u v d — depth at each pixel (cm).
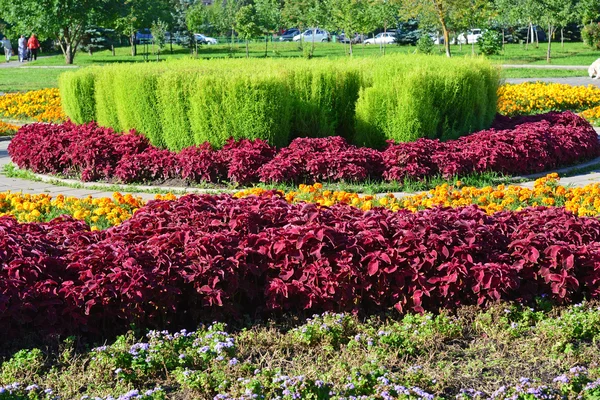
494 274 504
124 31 4475
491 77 1229
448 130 1119
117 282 479
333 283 501
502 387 392
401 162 955
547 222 575
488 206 715
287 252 514
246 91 1018
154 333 461
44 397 401
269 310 513
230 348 436
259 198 608
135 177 989
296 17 4803
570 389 397
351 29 3841
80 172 1048
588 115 1575
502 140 1020
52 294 474
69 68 3622
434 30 4388
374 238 516
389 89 1070
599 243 545
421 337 463
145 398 382
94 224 720
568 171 1038
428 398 378
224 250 514
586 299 532
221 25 5459
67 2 3769
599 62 2477
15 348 458
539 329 474
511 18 4109
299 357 444
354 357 441
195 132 1043
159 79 1061
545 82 2308
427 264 511
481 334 484
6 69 3731
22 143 1123
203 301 496
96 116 1252
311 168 941
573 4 4341
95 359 432
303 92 1109
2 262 486
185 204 578
